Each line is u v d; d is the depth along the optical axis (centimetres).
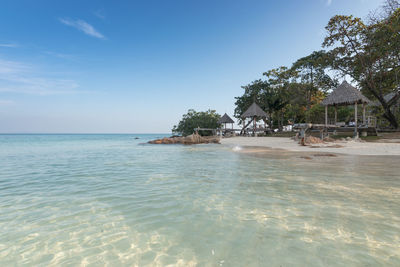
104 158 1148
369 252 212
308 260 203
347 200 362
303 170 649
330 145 1418
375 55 1897
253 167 729
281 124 3659
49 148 2064
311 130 2398
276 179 538
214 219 305
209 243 243
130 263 211
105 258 221
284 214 312
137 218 317
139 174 666
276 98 3231
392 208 323
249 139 2534
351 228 262
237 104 3725
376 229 258
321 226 271
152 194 437
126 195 435
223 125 3944
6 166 877
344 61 2253
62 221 313
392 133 1956
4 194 459
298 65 3045
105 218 321
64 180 596
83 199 414
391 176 543
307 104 3059
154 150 1705
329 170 638
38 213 345
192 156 1168
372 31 1939
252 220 297
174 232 271
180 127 4044
